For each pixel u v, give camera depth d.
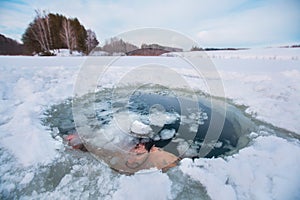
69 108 4.15
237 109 3.86
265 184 1.70
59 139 2.80
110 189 1.76
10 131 2.70
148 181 1.83
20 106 3.72
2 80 5.24
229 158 2.16
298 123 2.93
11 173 1.94
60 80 6.04
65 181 1.86
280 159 2.00
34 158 2.17
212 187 1.70
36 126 3.00
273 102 3.80
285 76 5.79
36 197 1.69
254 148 2.31
